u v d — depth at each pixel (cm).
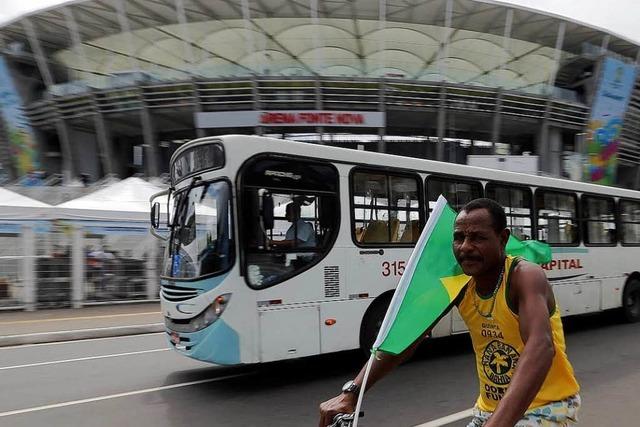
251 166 667
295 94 3519
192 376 757
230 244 643
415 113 3706
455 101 3672
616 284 1143
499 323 217
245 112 3506
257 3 3431
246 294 642
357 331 738
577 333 1071
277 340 659
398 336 216
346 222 741
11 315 1377
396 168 803
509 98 3772
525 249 316
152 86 3616
